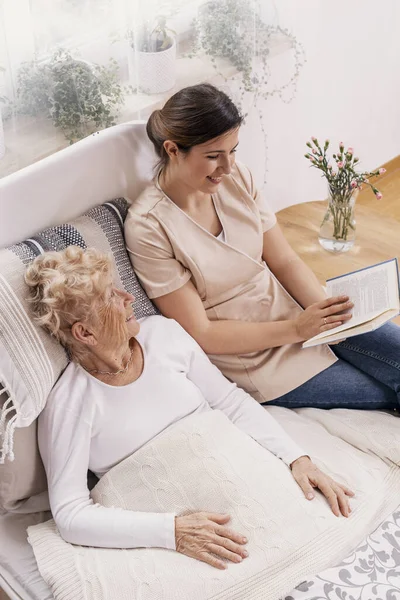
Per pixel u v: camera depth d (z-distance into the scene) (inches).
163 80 97.4
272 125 119.0
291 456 68.9
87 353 65.9
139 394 68.2
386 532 65.2
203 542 61.1
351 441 72.9
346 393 77.2
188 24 101.2
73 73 87.4
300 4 111.0
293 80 117.3
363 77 131.7
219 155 72.4
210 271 76.8
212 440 66.4
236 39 103.0
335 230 93.9
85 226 72.8
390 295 72.2
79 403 66.2
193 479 64.6
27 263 66.0
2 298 63.1
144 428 67.6
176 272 75.2
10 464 65.9
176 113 70.9
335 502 65.7
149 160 80.3
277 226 84.1
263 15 106.4
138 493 65.1
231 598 58.9
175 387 69.6
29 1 81.8
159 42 94.9
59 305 63.3
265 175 123.7
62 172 72.6
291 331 75.7
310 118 125.6
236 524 62.7
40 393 63.9
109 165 76.8
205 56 103.8
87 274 63.8
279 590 59.8
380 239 97.2
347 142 137.4
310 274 84.0
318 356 78.7
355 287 75.9
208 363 73.9
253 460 66.3
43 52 85.9
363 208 103.2
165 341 71.7
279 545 61.8
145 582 59.0
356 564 62.3
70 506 63.1
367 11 124.0
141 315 74.2
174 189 75.4
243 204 79.5
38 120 89.0
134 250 75.2
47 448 65.4
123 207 77.2
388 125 144.8
